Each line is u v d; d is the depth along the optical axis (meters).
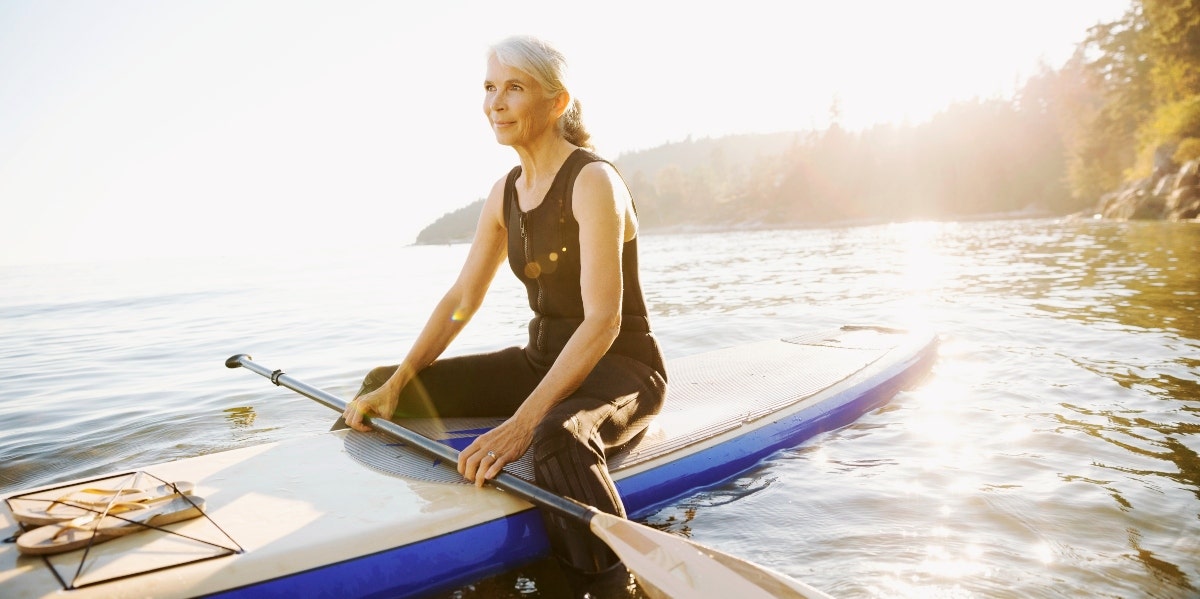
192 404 4.30
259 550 1.72
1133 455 2.70
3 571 1.58
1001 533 2.11
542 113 2.32
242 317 9.68
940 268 11.49
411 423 2.65
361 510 1.95
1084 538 2.06
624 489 2.29
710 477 2.52
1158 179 26.53
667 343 5.71
